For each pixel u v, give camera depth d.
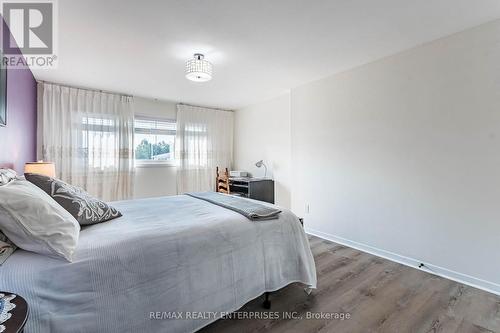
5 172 1.55
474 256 2.05
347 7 1.80
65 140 3.54
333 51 2.51
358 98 2.89
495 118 1.95
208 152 4.99
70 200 1.41
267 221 1.79
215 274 1.44
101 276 1.08
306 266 1.86
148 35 2.18
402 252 2.51
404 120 2.49
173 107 4.65
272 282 1.72
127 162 4.05
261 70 3.02
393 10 1.83
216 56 2.62
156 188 4.43
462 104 2.11
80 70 3.00
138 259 1.19
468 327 1.54
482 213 2.02
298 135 3.66
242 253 1.58
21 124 2.60
